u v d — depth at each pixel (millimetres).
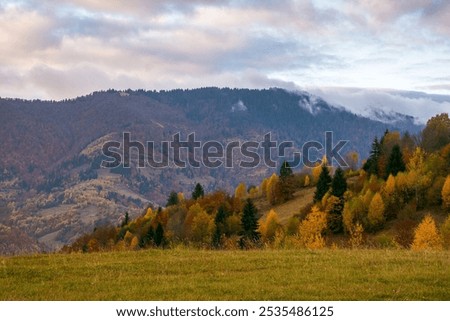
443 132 128625
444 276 19406
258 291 17984
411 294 17422
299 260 23219
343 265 21797
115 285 19125
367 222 91625
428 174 94875
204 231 104562
